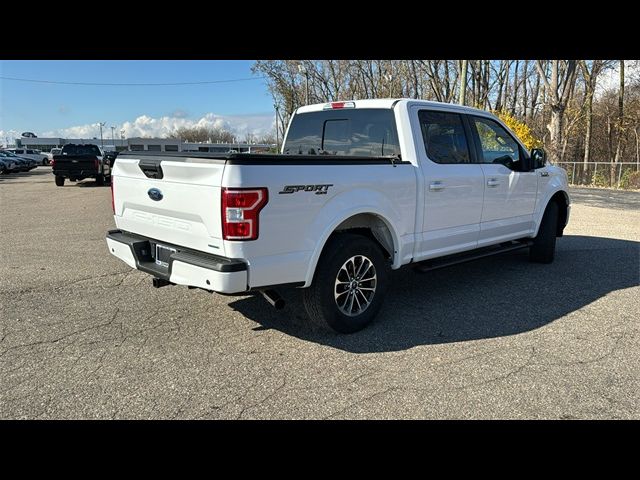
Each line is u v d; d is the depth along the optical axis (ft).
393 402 10.19
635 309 16.22
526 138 66.69
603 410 9.95
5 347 12.77
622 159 123.24
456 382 11.04
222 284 11.00
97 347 12.81
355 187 13.20
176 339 13.38
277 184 11.41
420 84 137.59
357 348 12.88
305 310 14.74
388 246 14.69
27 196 56.29
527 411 9.89
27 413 9.72
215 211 11.19
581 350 12.86
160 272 12.88
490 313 15.71
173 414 9.73
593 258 23.93
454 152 16.92
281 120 173.37
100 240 27.84
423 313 15.67
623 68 111.45
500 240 19.29
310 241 12.32
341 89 163.63
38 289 17.88
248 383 10.95
